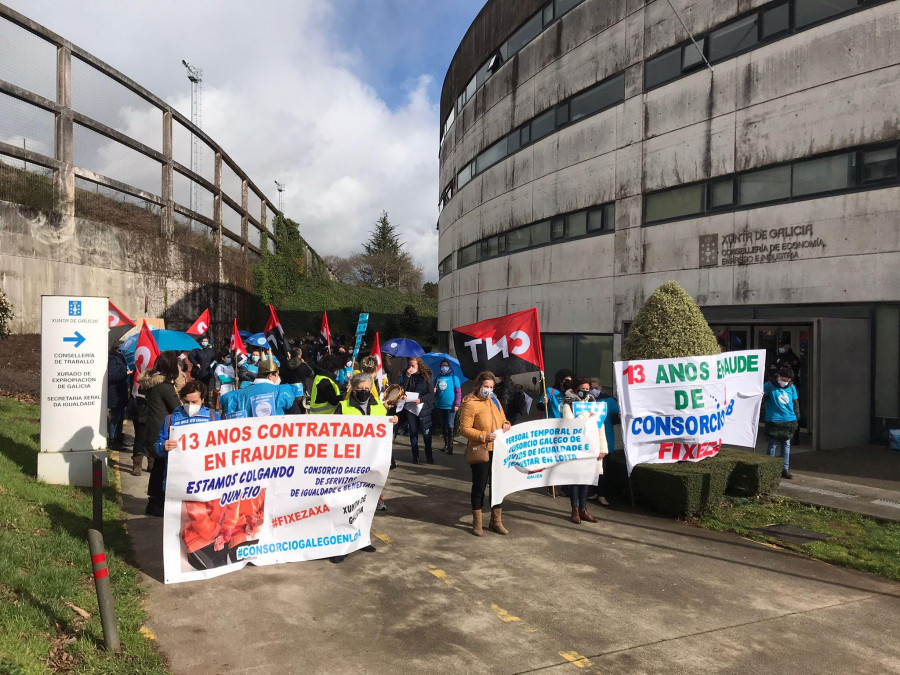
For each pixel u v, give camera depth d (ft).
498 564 19.94
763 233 45.47
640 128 55.21
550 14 67.21
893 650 14.83
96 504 20.52
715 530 24.23
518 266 73.20
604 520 25.35
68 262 66.59
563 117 65.26
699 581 18.90
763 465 27.50
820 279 42.11
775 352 45.75
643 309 29.86
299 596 17.01
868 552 21.43
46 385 25.77
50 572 15.88
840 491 29.25
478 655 14.08
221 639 14.46
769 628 15.81
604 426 25.84
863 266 39.88
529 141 71.41
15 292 59.36
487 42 80.89
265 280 143.43
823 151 41.83
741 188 47.24
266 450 18.85
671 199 52.65
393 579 18.44
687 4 50.98
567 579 18.79
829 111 41.55
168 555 17.51
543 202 67.97
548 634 15.20
